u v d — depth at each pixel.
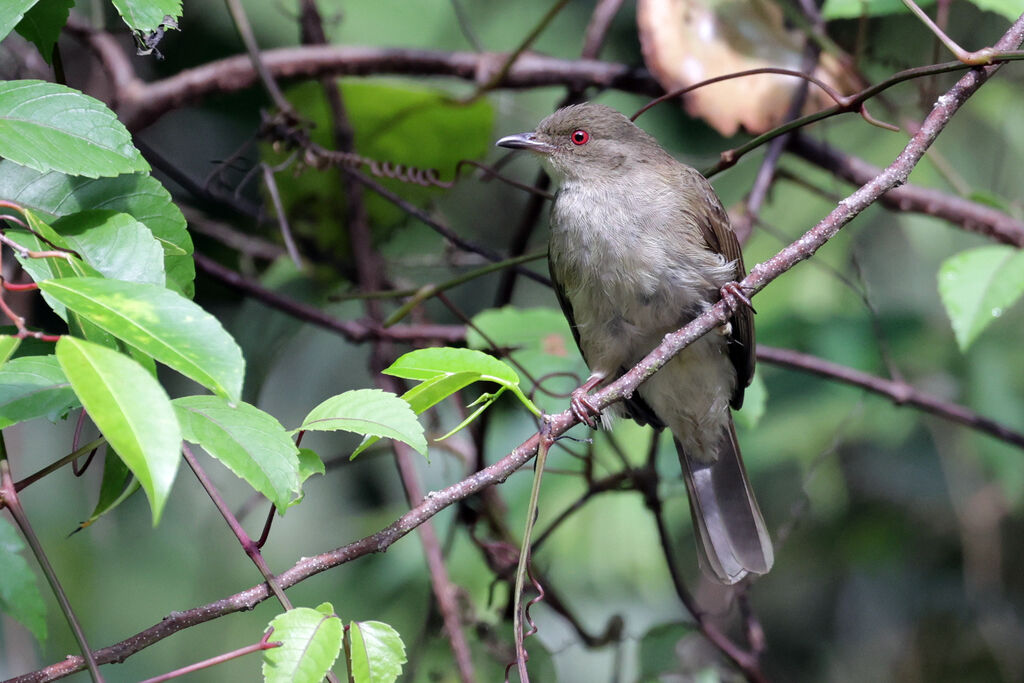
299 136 8.71
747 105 9.46
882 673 12.75
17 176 5.06
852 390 11.99
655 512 8.90
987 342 12.19
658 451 10.52
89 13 10.19
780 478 12.81
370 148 10.51
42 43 5.61
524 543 4.82
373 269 10.15
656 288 7.92
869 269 12.31
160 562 11.11
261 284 10.49
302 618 4.32
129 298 3.79
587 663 11.13
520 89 10.30
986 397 11.95
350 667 4.58
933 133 5.54
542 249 8.69
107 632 10.63
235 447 4.36
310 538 11.71
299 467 4.70
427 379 4.85
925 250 11.62
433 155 10.59
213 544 11.35
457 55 10.10
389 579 11.43
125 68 9.77
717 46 9.47
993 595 12.38
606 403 5.49
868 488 12.95
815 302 12.12
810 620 13.02
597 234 8.05
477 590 10.72
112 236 4.88
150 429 3.41
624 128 8.41
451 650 8.92
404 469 9.12
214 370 3.65
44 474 4.61
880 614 13.01
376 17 12.01
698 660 10.09
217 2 11.66
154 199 5.22
